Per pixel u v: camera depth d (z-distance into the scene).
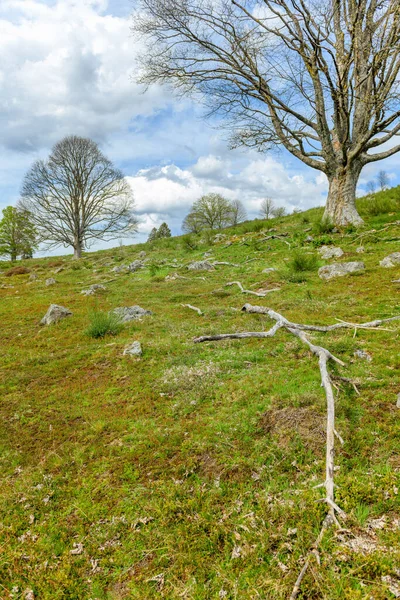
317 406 4.18
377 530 2.72
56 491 3.78
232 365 5.79
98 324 8.63
